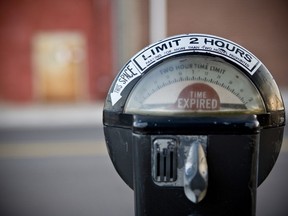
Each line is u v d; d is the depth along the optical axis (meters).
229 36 2.90
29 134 2.32
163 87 0.46
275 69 3.04
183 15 2.73
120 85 0.47
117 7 2.99
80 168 1.59
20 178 1.49
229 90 0.45
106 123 0.48
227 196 0.44
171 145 0.44
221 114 0.44
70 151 1.88
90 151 1.87
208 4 2.76
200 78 0.45
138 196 0.45
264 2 2.96
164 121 0.44
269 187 1.35
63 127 2.50
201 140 0.44
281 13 2.97
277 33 2.99
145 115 0.45
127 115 0.46
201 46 0.47
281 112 0.47
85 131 2.36
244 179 0.44
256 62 0.47
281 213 1.14
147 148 0.44
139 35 2.94
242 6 2.90
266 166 0.47
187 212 0.44
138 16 2.93
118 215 1.15
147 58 0.47
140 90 0.46
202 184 0.42
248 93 0.46
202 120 0.44
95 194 1.30
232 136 0.43
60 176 1.50
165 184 0.44
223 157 0.44
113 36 3.05
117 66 3.03
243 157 0.44
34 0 3.08
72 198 1.28
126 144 0.47
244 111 0.45
